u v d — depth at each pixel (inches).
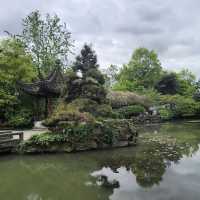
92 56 1236.5
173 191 296.5
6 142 478.3
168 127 1070.4
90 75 720.3
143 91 1707.7
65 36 1172.5
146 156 491.5
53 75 783.1
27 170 395.5
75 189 311.0
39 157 474.0
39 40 1126.4
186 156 490.6
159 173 375.6
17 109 769.6
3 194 295.4
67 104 654.5
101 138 566.3
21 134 501.7
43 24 1134.4
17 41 884.0
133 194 288.4
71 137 526.9
